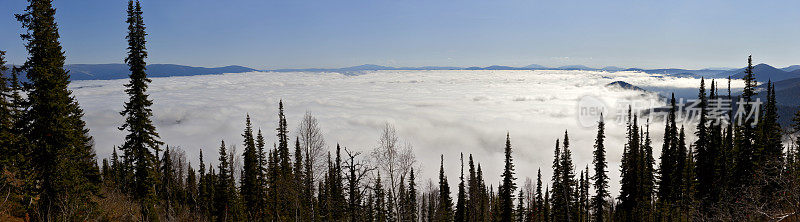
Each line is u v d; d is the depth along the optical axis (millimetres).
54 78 31594
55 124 31812
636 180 56688
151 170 39562
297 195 38562
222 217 49438
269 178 55562
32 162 30516
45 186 29250
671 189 53406
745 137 44969
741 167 44500
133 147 39250
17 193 24516
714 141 48625
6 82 34562
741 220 19578
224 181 52500
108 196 27891
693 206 37719
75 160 33625
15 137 31016
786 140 31734
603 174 55406
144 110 39719
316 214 42656
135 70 38625
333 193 49312
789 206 16359
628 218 56594
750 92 45406
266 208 52938
